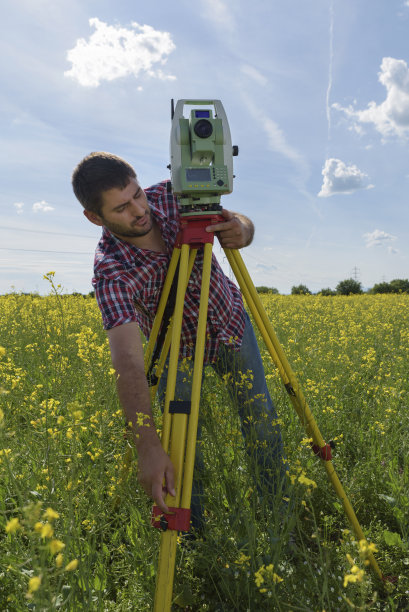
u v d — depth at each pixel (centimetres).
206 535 195
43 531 104
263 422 225
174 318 176
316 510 246
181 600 184
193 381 168
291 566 184
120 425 230
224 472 214
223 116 188
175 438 164
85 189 175
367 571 197
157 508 157
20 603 157
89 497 203
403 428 324
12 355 436
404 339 601
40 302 632
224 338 221
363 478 265
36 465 201
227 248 199
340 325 746
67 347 310
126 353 176
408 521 234
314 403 324
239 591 178
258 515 205
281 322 773
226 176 181
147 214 189
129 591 182
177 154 181
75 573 155
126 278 192
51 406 205
